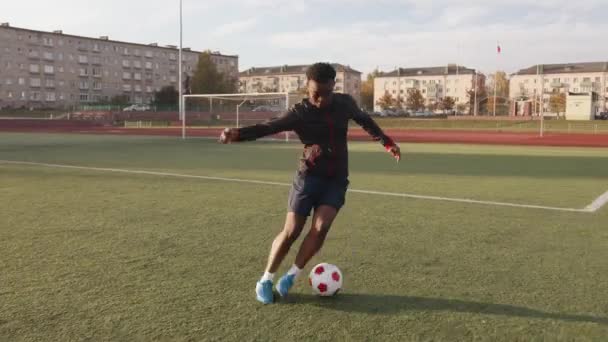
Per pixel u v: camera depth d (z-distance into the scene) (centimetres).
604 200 816
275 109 4003
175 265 461
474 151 1961
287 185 974
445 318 348
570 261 481
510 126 4841
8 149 1942
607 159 1605
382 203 783
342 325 337
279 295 389
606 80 10944
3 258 477
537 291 400
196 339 314
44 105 8894
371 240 556
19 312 352
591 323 341
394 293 396
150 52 10462
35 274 431
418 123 5375
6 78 8394
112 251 504
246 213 698
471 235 579
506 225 632
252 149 1992
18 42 8488
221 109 4888
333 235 577
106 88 9812
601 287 410
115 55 9894
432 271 449
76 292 390
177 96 8869
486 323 341
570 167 1347
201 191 896
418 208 743
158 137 2952
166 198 819
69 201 787
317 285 379
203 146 2150
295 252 512
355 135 3403
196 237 562
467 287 409
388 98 11350
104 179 1057
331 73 343
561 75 11294
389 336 321
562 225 634
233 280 422
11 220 645
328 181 368
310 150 363
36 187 936
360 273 443
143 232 584
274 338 316
